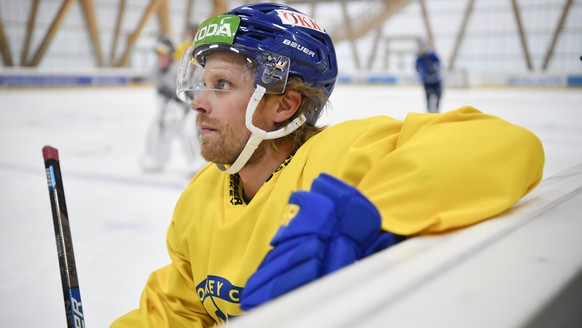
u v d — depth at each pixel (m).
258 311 0.36
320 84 0.96
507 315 0.37
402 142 0.78
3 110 10.77
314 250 0.56
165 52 4.42
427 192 0.66
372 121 0.87
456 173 0.66
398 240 0.65
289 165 0.86
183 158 5.61
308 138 0.95
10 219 3.13
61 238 0.98
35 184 4.24
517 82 17.59
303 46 0.91
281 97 0.92
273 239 0.60
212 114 0.91
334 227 0.58
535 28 21.12
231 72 0.90
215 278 0.86
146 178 4.45
